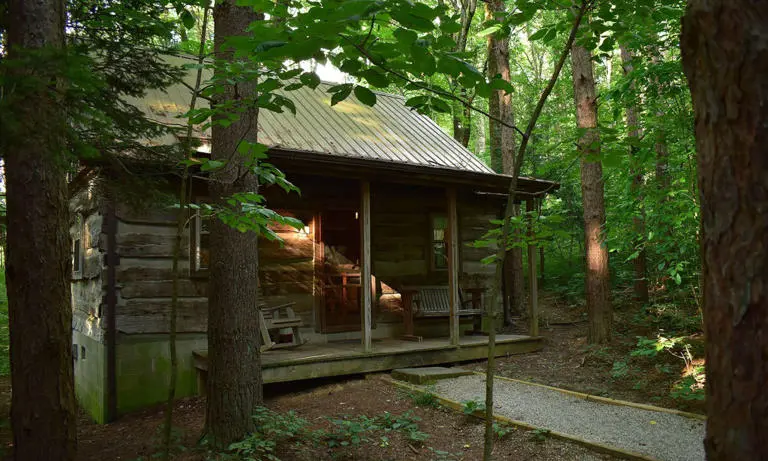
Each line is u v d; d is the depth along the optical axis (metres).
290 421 5.41
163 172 5.36
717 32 1.65
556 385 7.35
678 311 9.52
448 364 8.80
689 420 5.49
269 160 7.23
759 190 1.56
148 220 7.46
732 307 1.60
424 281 10.34
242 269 5.18
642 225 7.84
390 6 1.91
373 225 9.91
